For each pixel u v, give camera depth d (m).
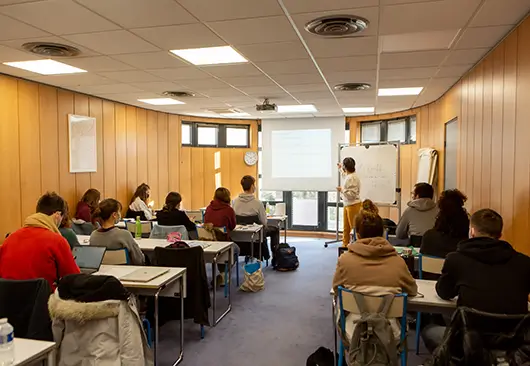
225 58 4.37
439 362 1.97
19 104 5.34
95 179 6.80
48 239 2.59
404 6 2.94
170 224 4.84
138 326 2.35
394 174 7.39
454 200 3.24
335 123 8.98
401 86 5.83
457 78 5.34
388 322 2.26
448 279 2.28
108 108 7.09
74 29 3.44
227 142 9.66
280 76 5.19
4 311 2.17
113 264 3.43
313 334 3.79
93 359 2.20
